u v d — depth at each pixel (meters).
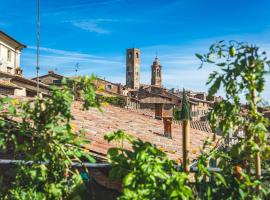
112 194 6.81
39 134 4.00
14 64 51.56
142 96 66.56
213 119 3.87
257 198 3.66
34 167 3.94
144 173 3.28
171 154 9.11
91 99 3.97
